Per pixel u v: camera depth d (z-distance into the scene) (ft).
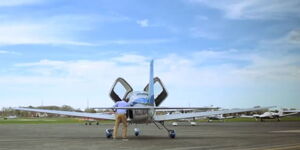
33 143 54.49
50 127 141.90
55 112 63.41
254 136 69.46
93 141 57.93
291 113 264.72
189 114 65.36
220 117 313.53
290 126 138.00
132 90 80.43
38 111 62.28
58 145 50.60
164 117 65.46
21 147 47.73
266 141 55.42
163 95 77.10
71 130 109.70
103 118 65.10
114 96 79.15
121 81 79.66
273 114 260.01
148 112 63.57
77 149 44.73
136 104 63.16
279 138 62.59
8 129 118.01
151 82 65.87
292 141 54.95
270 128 115.55
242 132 88.17
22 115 642.22
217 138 63.72
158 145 49.78
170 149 44.21
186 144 51.13
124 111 61.62
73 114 64.49
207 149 43.55
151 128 129.08
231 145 48.70
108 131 66.44
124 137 62.08
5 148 46.29
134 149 44.47
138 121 64.08
